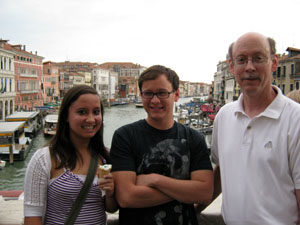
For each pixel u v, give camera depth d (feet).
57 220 6.55
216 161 7.82
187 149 6.98
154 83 6.70
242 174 6.42
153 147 6.86
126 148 6.86
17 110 157.79
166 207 6.63
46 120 107.65
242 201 6.32
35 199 6.62
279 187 6.10
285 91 112.06
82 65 337.11
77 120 6.91
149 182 6.54
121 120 173.78
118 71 432.25
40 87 191.72
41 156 6.80
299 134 5.92
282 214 6.06
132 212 6.75
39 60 189.67
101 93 307.99
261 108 6.54
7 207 11.57
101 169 6.44
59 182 6.64
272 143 6.14
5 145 64.85
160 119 6.87
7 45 153.38
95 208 6.80
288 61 109.91
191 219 6.95
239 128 6.69
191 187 6.64
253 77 6.30
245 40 6.37
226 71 206.49
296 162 5.94
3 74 127.34
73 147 7.09
